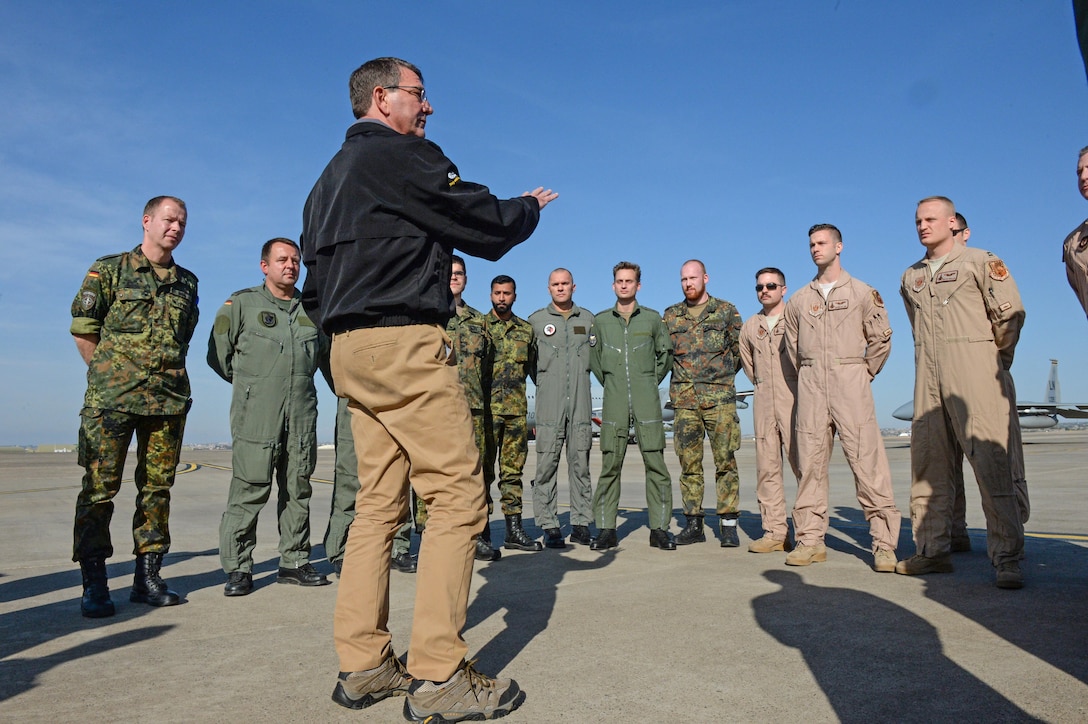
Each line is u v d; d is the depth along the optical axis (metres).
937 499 3.63
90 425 3.10
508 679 1.93
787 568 3.88
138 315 3.24
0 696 2.00
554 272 5.08
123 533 5.77
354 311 1.86
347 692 1.90
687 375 5.07
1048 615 2.72
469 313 4.73
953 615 2.74
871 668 2.10
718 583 3.46
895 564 3.71
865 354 3.96
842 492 8.99
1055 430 98.81
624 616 2.82
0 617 3.02
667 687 1.98
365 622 1.94
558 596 3.22
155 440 3.30
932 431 3.62
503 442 4.91
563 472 13.85
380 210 1.88
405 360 1.86
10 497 9.57
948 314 3.54
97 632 2.75
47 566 4.29
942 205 3.62
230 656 2.40
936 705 1.79
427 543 1.87
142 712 1.87
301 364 3.72
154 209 3.33
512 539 4.84
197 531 6.01
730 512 4.85
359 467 2.05
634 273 4.93
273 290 3.79
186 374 3.42
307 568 3.82
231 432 3.56
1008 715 1.71
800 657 2.22
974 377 3.42
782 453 4.68
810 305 4.06
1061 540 4.69
